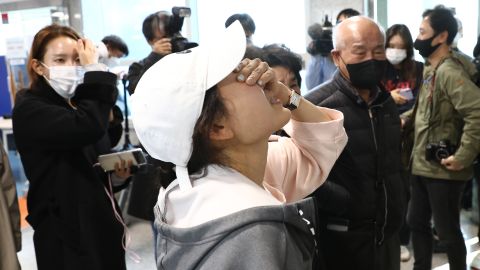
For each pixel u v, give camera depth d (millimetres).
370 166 1691
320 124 1081
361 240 1692
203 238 702
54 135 1661
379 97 1730
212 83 744
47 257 1784
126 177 1949
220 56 754
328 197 1631
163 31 2412
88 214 1766
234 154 807
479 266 1858
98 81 1738
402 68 3322
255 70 788
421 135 2428
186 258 726
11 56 3990
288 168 1111
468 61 2398
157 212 848
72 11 5125
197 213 748
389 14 4098
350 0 4152
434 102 2348
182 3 4832
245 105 771
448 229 2387
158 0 4938
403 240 3047
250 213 688
